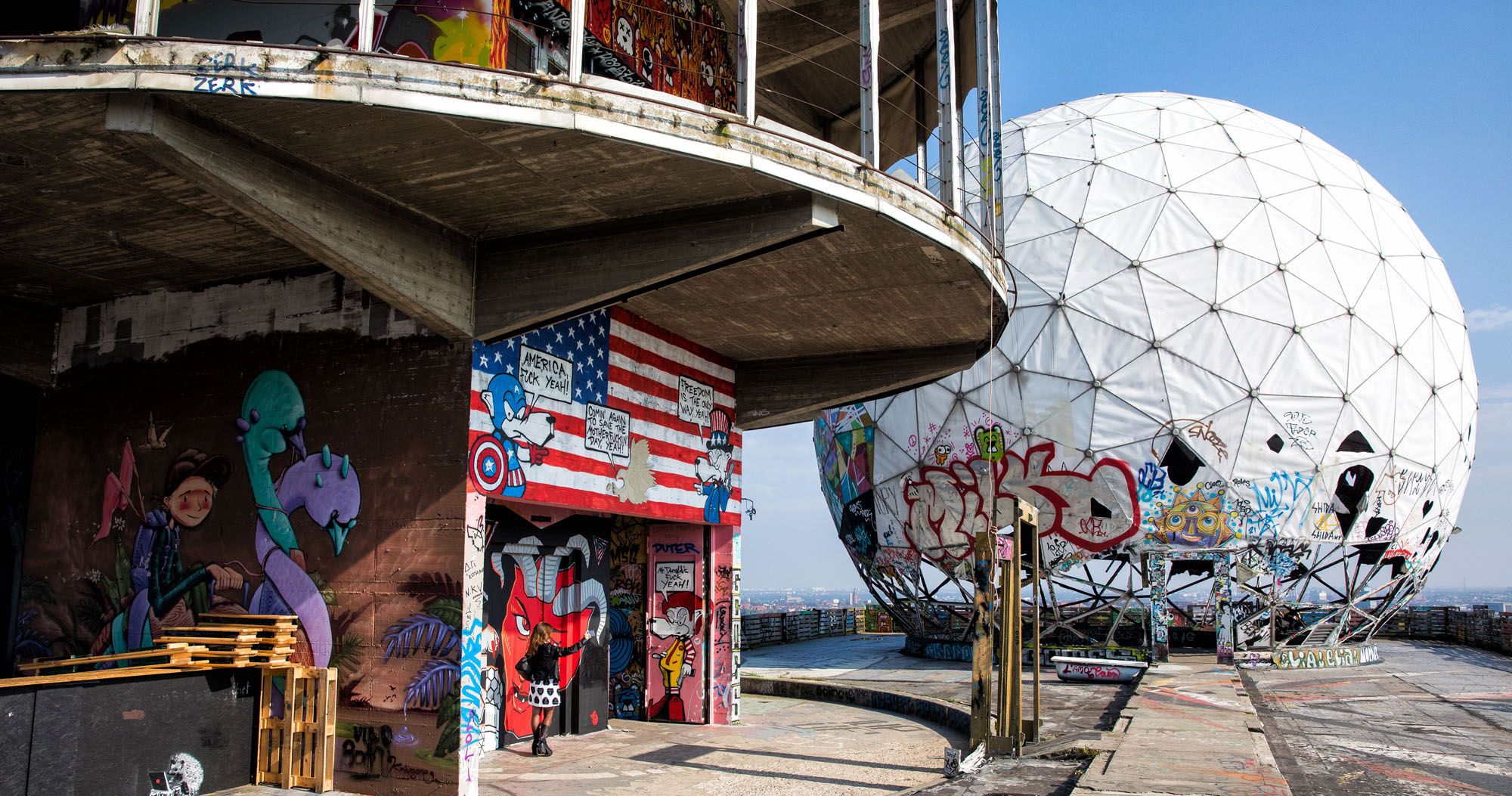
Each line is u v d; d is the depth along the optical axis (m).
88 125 6.93
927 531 23.45
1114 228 22.28
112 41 6.41
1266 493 20.89
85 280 10.68
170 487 10.67
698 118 7.63
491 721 11.48
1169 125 24.20
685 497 13.12
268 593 9.91
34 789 7.29
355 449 9.73
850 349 13.91
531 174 8.08
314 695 9.13
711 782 9.84
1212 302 21.28
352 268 8.34
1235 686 15.55
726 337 13.27
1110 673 18.52
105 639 10.73
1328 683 18.78
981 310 11.80
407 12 8.73
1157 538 21.23
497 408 9.70
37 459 11.55
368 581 9.42
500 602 11.70
